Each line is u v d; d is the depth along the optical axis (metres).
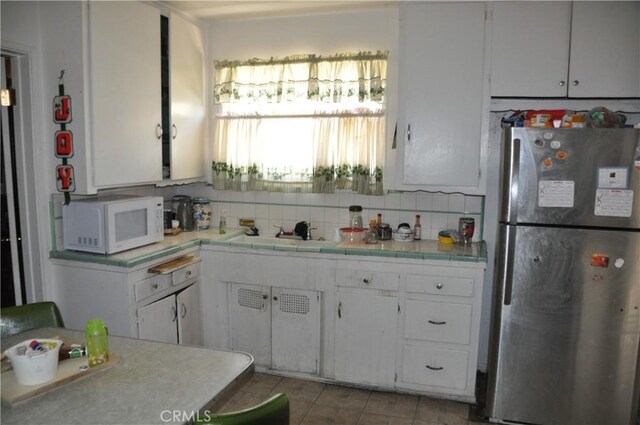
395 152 3.14
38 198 2.63
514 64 2.75
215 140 3.50
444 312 2.77
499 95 2.79
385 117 3.16
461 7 2.79
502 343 2.53
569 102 2.85
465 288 2.72
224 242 3.09
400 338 2.86
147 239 2.90
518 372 2.54
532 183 2.39
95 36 2.50
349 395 2.89
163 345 1.71
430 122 2.89
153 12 2.90
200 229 3.53
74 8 2.45
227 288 3.17
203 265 3.18
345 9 3.13
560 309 2.43
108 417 1.26
